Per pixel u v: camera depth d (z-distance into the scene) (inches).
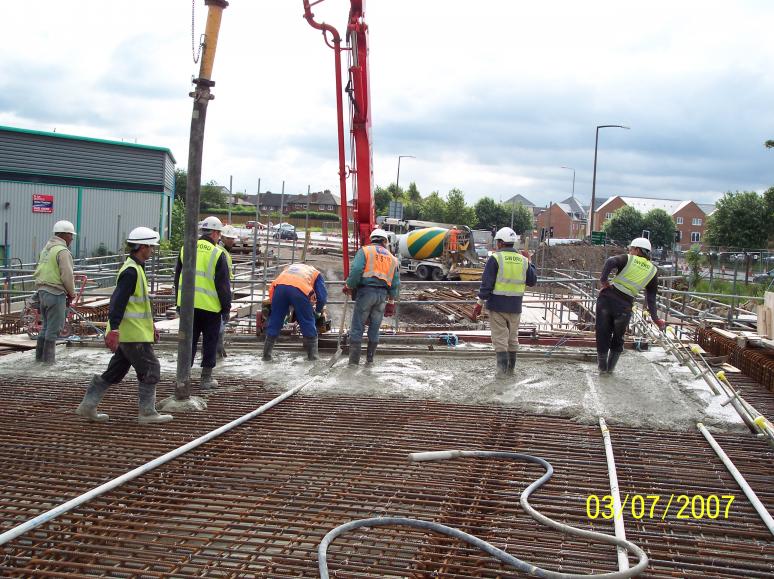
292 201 2920.8
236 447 196.2
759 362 309.0
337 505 155.3
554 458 190.4
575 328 499.2
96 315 447.2
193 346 264.8
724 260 1138.7
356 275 300.4
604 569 128.0
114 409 234.8
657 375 288.5
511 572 125.3
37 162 1080.8
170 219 1334.9
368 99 454.0
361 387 269.7
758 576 125.6
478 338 368.8
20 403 242.4
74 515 148.3
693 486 171.2
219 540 136.9
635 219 2487.7
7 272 507.2
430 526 138.6
